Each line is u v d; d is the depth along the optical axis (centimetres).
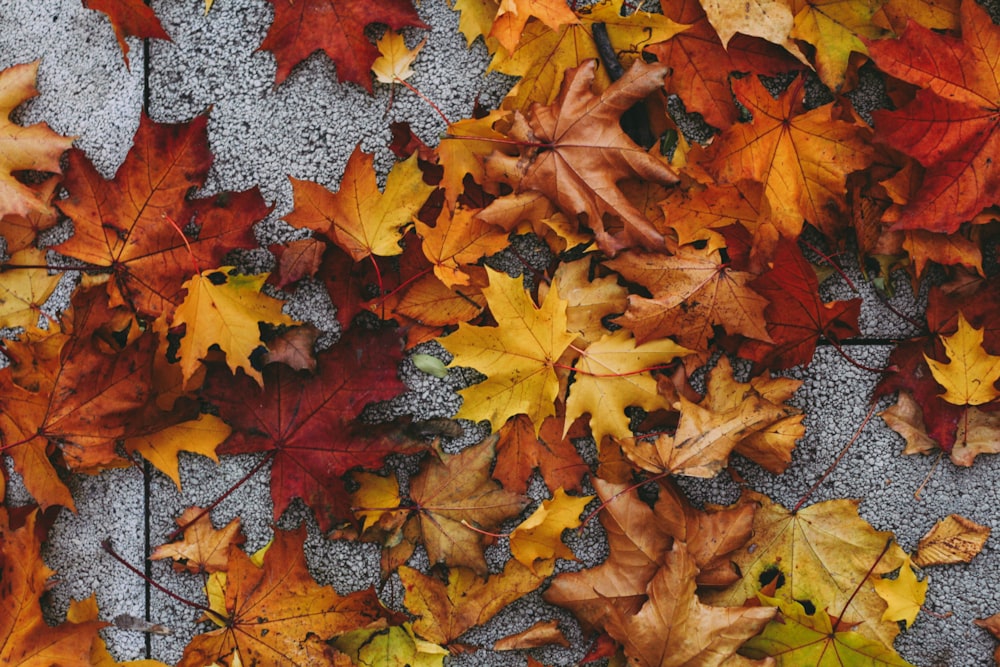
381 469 167
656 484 167
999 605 166
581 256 166
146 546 167
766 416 163
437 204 165
